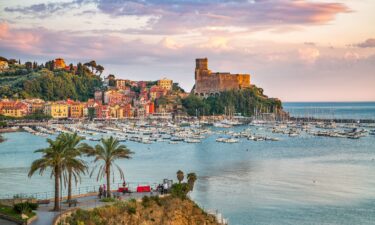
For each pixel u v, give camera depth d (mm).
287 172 190750
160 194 100000
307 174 185500
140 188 103438
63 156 90188
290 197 142625
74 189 143375
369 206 131875
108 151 100188
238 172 190125
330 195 145500
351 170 196625
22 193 135750
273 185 161375
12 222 78500
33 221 78750
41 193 136250
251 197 142125
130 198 95188
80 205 89750
